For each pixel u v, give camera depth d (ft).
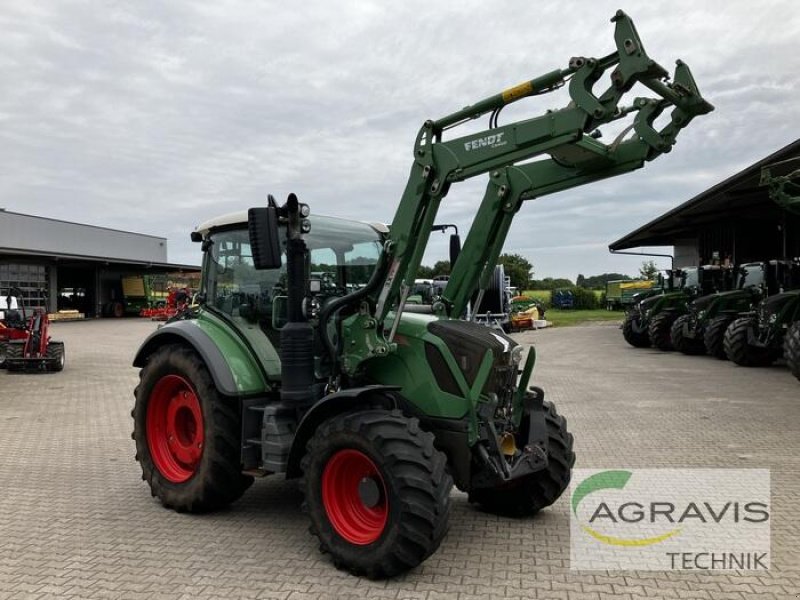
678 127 12.93
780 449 22.77
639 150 13.33
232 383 15.39
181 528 15.65
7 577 12.92
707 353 57.26
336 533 13.08
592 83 12.81
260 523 15.99
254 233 13.97
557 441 15.83
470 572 13.01
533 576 12.84
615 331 93.97
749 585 12.46
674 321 61.16
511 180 15.40
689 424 27.35
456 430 13.94
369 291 14.55
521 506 16.07
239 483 16.37
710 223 83.05
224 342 16.40
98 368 50.14
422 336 14.47
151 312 136.87
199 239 18.93
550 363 52.16
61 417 30.45
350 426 12.84
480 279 16.56
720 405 31.96
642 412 30.30
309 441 13.56
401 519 12.09
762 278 55.01
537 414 15.66
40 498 18.12
